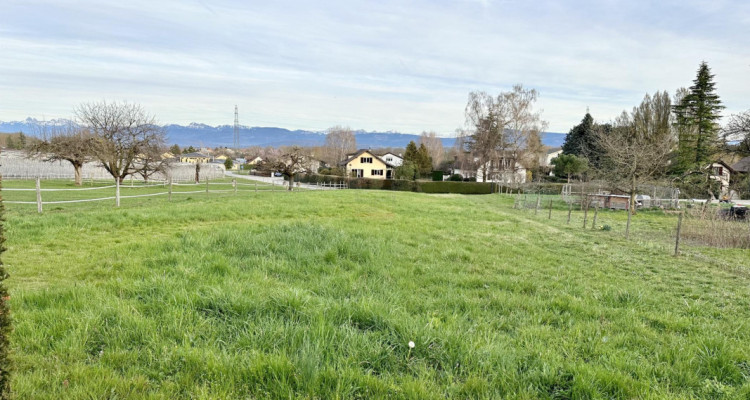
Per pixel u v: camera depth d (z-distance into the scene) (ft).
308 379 9.57
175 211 40.73
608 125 184.85
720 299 20.94
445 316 15.15
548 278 23.72
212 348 11.07
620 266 28.89
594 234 46.06
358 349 11.23
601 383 10.37
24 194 73.41
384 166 272.72
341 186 189.06
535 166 174.40
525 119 164.66
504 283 21.21
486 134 169.78
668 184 90.74
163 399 8.83
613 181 91.71
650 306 18.70
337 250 25.32
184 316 13.03
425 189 174.40
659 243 40.93
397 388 9.70
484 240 36.83
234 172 356.38
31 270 19.22
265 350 11.17
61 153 106.22
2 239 7.29
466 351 11.44
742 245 40.29
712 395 10.51
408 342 11.69
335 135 337.52
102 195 75.25
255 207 49.60
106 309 13.02
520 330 14.29
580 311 16.78
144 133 108.27
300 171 128.36
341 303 14.66
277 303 14.05
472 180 209.15
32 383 8.95
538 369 10.77
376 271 22.22
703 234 43.55
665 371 11.43
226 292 14.97
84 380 9.30
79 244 25.58
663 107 160.04
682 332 15.28
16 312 12.80
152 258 21.17
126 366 10.24
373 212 54.90
